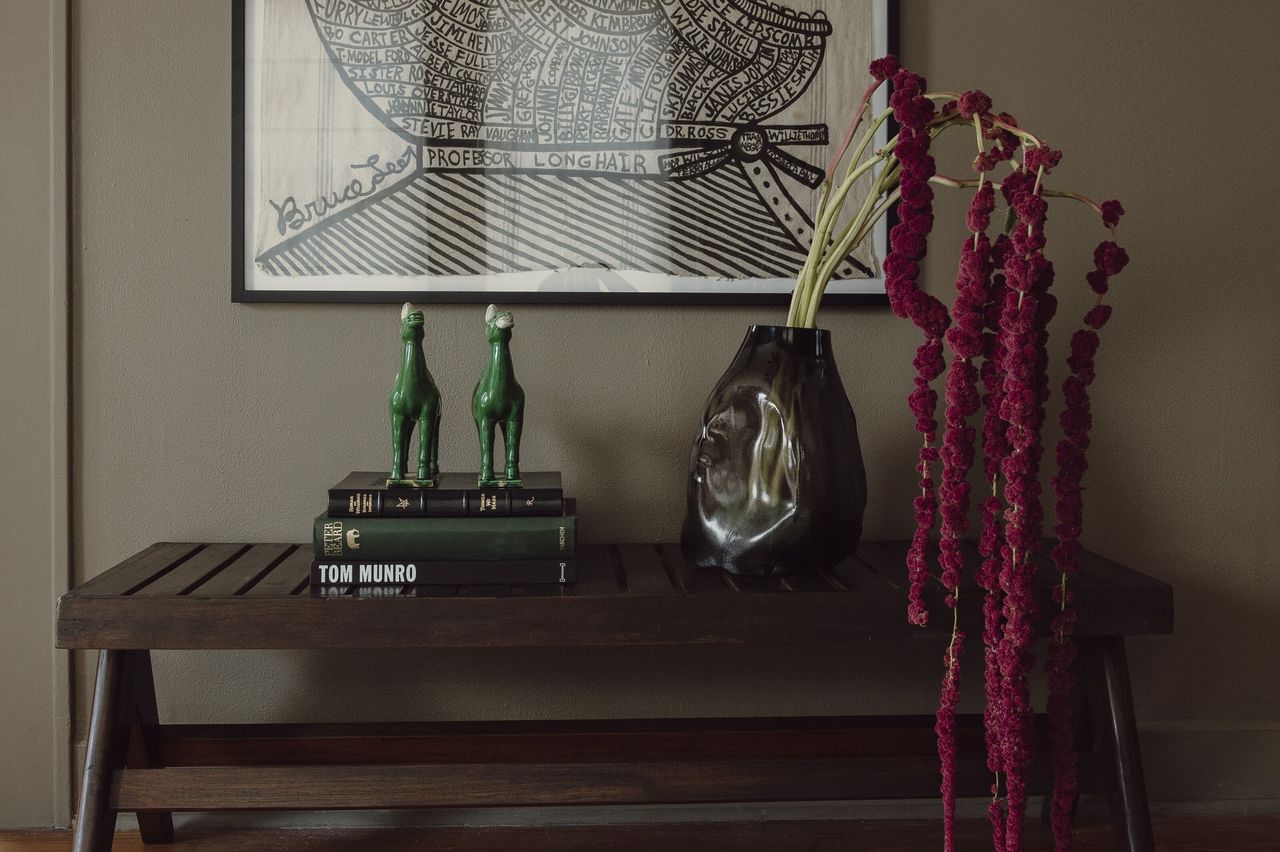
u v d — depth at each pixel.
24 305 1.44
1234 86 1.53
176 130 1.45
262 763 1.33
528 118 1.48
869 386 1.53
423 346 1.50
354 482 1.31
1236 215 1.54
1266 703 1.57
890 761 1.21
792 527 1.24
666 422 1.53
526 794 1.19
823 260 1.49
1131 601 1.19
